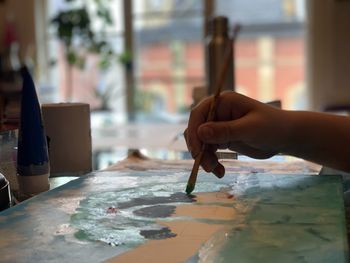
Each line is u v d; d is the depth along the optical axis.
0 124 0.76
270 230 0.42
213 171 0.60
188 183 0.57
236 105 0.59
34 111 0.63
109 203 0.52
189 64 3.00
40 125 0.64
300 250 0.37
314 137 0.59
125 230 0.43
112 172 0.68
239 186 0.58
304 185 0.57
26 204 0.52
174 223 0.45
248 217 0.46
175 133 1.42
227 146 0.61
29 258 0.38
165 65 3.04
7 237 0.42
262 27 2.83
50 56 3.23
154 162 0.78
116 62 3.03
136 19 3.03
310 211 0.47
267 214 0.46
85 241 0.41
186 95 3.03
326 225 0.42
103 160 0.89
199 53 2.96
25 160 0.63
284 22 2.79
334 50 2.61
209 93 1.17
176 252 0.38
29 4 3.13
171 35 3.00
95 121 2.19
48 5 3.19
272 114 0.58
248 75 2.89
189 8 2.93
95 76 3.13
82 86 3.16
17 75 2.60
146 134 1.52
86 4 3.04
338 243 0.38
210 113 0.59
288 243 0.39
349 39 2.57
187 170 0.69
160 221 0.46
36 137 0.63
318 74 2.66
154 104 3.09
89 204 0.52
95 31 3.05
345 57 2.59
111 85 3.12
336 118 0.60
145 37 3.04
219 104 0.59
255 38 2.84
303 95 2.83
